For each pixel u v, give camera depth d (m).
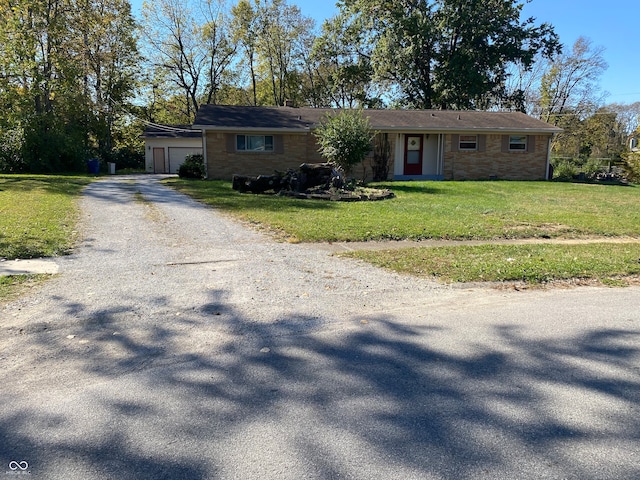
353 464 2.27
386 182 18.98
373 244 7.74
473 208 11.98
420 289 5.29
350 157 15.62
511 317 4.41
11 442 2.45
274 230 8.59
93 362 3.41
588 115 51.56
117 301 4.69
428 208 11.67
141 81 38.38
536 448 2.40
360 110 16.39
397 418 2.68
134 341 3.78
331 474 2.20
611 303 4.89
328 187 14.23
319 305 4.70
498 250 7.35
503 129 21.56
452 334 3.97
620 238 8.88
